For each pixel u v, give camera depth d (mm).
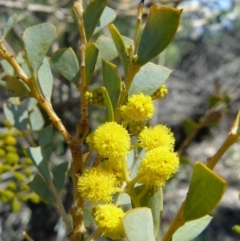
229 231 371
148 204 73
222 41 441
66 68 83
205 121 180
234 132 63
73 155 76
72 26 250
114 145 66
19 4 219
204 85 354
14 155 140
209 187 57
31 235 280
